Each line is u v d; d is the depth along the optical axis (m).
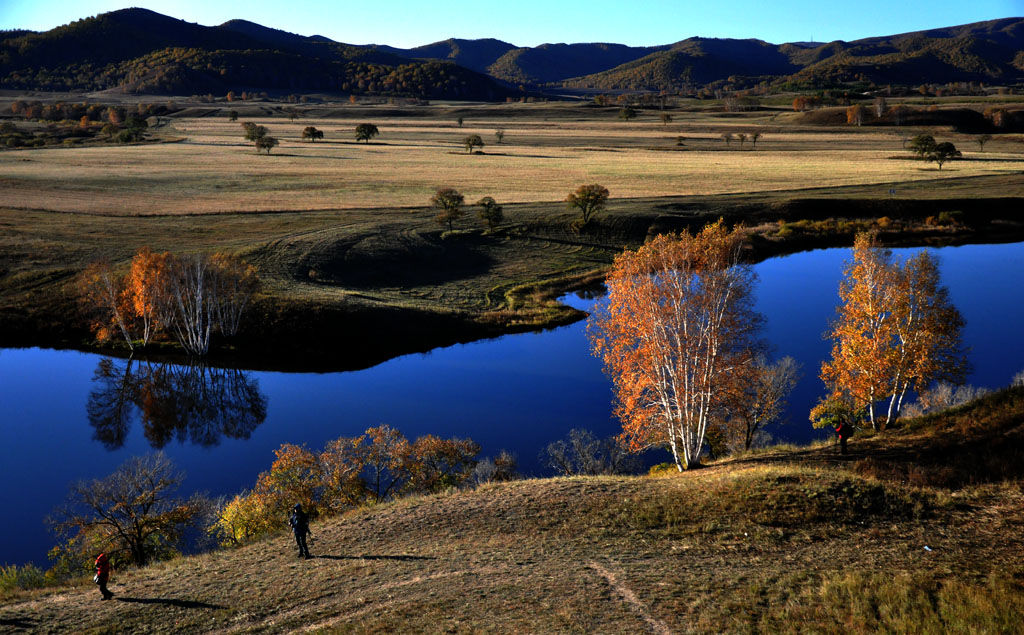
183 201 116.69
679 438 39.16
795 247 100.25
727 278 36.94
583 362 62.88
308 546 24.56
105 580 21.14
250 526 32.34
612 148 199.12
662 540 21.33
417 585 19.52
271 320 68.62
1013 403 29.66
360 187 132.38
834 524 20.75
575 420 50.44
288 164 162.00
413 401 55.09
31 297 72.44
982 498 21.45
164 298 65.06
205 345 65.44
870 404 38.28
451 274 88.62
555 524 23.83
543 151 193.25
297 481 35.62
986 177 131.88
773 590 16.58
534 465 43.53
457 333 70.56
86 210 107.25
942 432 29.34
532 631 15.59
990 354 55.88
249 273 69.19
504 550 21.83
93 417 54.25
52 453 48.28
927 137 157.88
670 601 16.59
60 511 38.62
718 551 19.89
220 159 170.12
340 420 52.28
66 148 194.88
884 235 102.69
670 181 135.50
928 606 14.63
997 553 17.47
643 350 36.91
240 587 21.03
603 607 16.61
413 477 37.28
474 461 39.97
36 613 20.08
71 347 66.62
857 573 16.75
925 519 20.39
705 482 25.97
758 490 23.72
